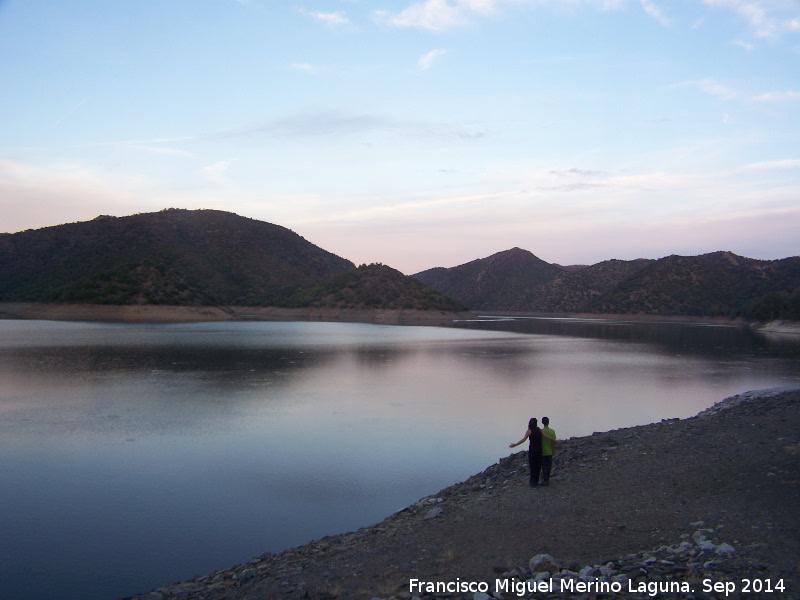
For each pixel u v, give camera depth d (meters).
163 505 14.28
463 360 51.72
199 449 19.75
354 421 24.53
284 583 8.42
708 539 7.57
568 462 14.34
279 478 16.48
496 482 13.58
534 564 7.35
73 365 43.78
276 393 32.03
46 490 15.40
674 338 88.38
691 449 13.36
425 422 24.36
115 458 18.58
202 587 9.20
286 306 164.38
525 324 143.25
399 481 16.23
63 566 10.95
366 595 7.30
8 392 31.52
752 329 121.00
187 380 36.78
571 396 31.64
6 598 9.73
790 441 12.70
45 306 117.31
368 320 144.62
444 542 9.32
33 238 182.62
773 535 7.41
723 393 32.84
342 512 13.80
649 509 9.46
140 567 10.88
